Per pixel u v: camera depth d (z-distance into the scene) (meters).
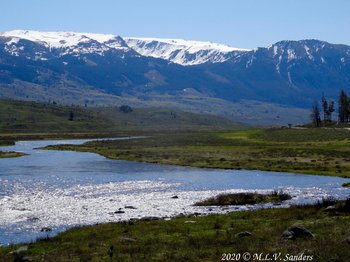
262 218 40.66
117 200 57.53
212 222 39.09
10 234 38.22
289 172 91.81
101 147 171.62
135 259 26.77
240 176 86.00
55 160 122.69
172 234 34.50
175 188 69.69
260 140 188.62
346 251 25.95
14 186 71.56
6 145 198.50
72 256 28.45
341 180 78.56
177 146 165.88
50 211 49.44
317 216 40.12
